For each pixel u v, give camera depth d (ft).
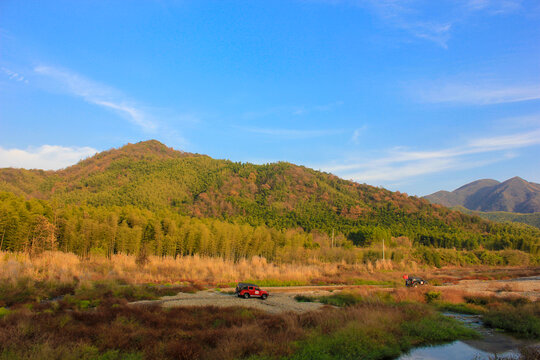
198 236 260.42
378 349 53.36
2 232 175.52
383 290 141.90
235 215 568.82
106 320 62.44
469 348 59.72
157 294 114.73
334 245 372.79
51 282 107.14
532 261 388.98
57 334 47.80
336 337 54.44
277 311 88.63
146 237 249.14
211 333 55.01
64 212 227.81
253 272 200.64
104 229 222.69
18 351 39.60
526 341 65.36
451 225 620.08
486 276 243.19
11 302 82.74
